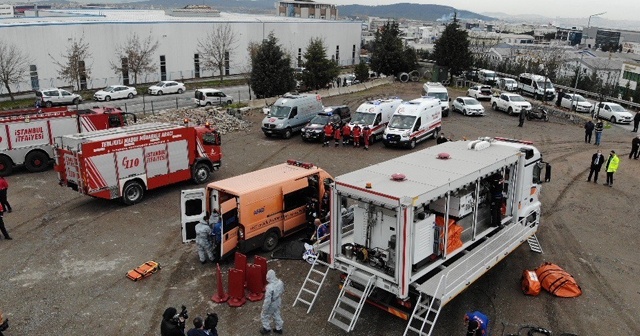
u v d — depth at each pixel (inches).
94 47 2021.4
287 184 549.3
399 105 1087.0
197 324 330.6
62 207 684.7
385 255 393.1
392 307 405.4
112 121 932.0
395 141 1013.2
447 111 1400.1
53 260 526.0
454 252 425.7
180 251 550.6
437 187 387.5
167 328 333.7
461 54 2161.7
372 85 2004.2
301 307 440.8
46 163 859.4
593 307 444.1
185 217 550.9
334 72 1838.1
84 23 1975.9
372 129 1067.9
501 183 480.4
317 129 1066.1
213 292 465.4
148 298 453.7
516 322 418.6
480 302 451.2
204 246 511.5
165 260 528.7
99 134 684.1
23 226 616.1
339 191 403.9
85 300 448.1
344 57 3289.9
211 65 2440.9
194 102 1690.5
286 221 557.3
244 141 1093.8
